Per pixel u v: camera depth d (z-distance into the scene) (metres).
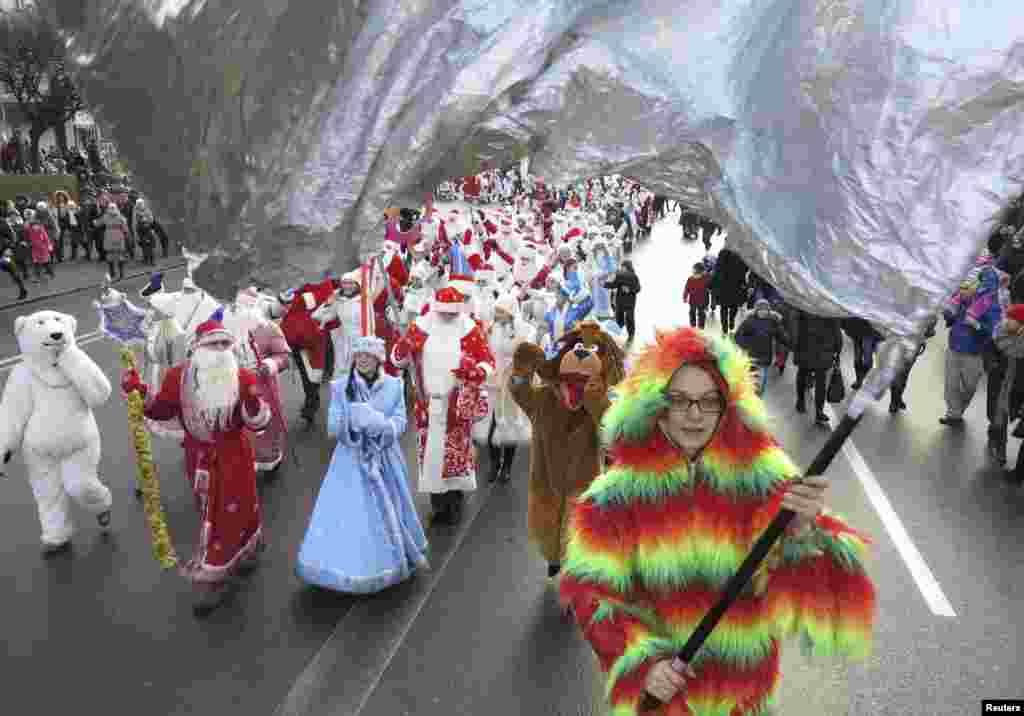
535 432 6.25
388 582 6.10
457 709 4.86
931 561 6.96
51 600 6.17
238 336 8.70
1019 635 5.77
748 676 2.71
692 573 2.69
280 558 6.83
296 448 9.64
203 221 1.44
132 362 6.04
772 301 13.44
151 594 6.26
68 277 23.61
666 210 48.59
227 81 1.38
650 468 2.70
